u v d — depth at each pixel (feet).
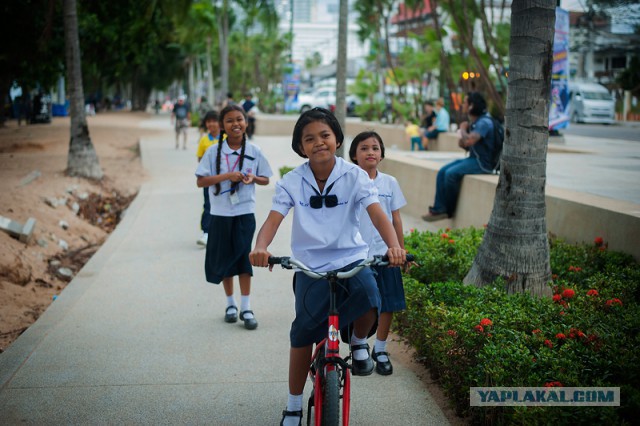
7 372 15.56
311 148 11.25
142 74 208.54
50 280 27.84
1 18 62.54
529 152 17.13
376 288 11.51
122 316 19.69
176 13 68.18
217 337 18.01
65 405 13.97
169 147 77.30
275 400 14.30
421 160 38.81
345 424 11.10
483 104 29.63
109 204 44.45
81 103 47.24
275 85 176.24
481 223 27.89
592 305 15.52
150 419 13.42
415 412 13.66
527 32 16.83
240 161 19.02
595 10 85.81
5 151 65.16
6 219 29.89
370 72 100.99
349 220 11.69
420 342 15.88
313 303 11.53
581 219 21.83
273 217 11.57
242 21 167.53
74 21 46.68
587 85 112.88
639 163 38.99
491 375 12.08
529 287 17.11
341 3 38.14
